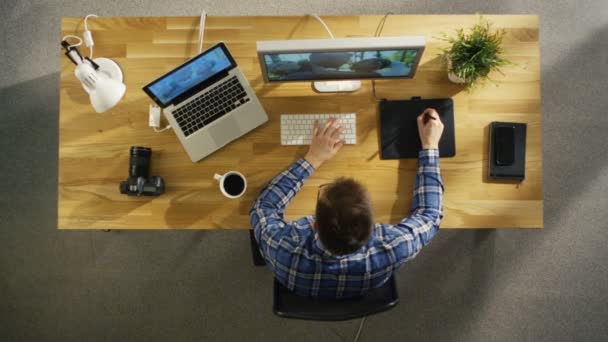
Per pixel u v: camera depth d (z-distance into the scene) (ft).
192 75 4.36
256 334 7.00
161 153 4.86
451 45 4.88
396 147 4.79
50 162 7.37
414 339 6.98
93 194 4.83
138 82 4.95
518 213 4.76
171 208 4.80
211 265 7.14
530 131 4.85
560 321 7.01
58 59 7.52
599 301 7.03
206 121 4.72
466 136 4.84
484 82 4.81
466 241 7.16
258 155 4.84
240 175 4.67
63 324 7.07
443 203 4.77
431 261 7.13
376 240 3.90
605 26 7.52
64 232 7.22
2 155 7.38
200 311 7.07
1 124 7.42
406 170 4.81
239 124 4.75
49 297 7.11
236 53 4.95
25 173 7.35
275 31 4.95
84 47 4.96
